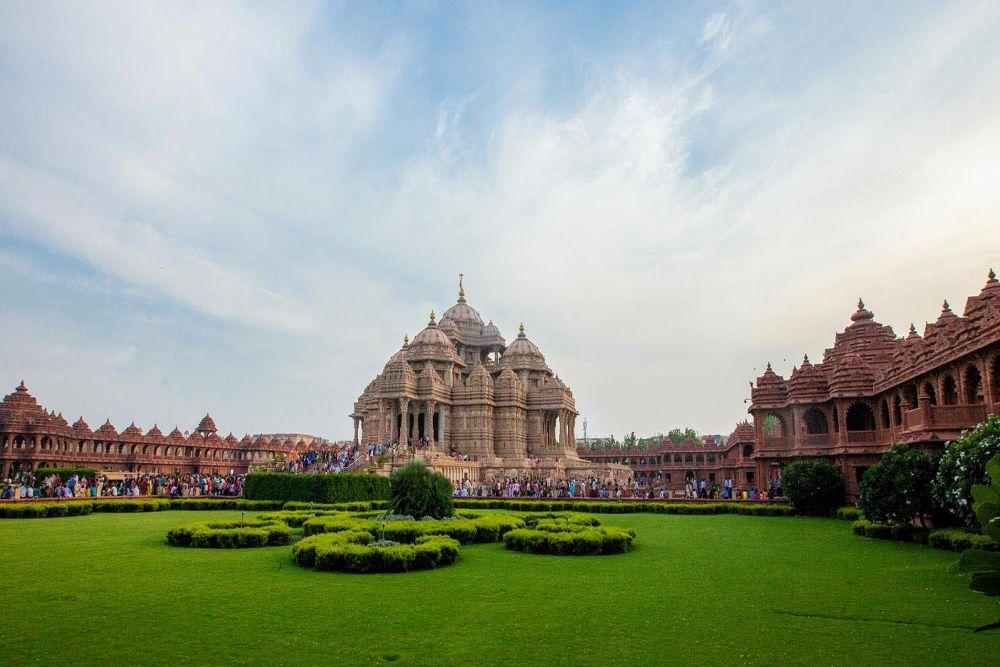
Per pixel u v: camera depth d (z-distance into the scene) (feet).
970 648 35.53
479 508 153.38
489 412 263.08
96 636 37.47
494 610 44.04
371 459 190.39
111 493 165.68
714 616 42.60
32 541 80.74
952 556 68.85
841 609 44.57
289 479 147.95
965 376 103.19
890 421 131.44
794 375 152.87
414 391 244.01
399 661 33.30
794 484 126.41
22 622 40.57
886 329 178.09
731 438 276.41
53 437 247.09
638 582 54.44
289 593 49.21
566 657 34.01
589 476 239.50
